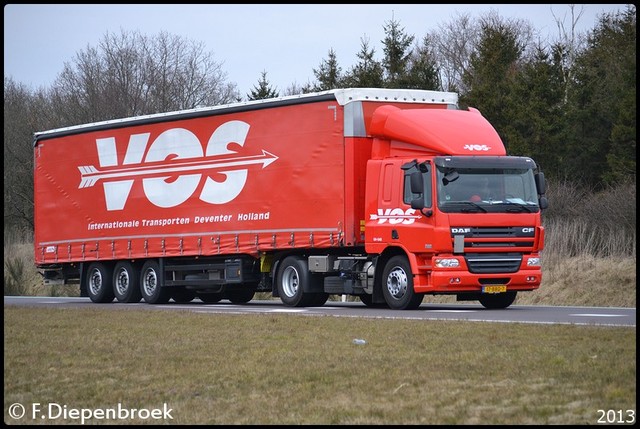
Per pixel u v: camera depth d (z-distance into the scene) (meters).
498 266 30.14
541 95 62.72
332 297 44.94
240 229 36.03
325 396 14.55
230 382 15.96
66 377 17.19
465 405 13.51
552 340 18.86
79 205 42.97
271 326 23.67
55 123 78.81
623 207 43.62
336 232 32.50
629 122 56.69
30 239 71.38
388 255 31.97
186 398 14.97
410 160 30.59
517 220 30.28
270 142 34.94
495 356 17.09
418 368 16.28
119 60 83.06
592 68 67.69
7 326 25.89
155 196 39.59
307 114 33.59
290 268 34.88
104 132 41.94
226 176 36.69
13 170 74.81
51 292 57.56
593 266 40.78
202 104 84.62
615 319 24.75
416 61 70.62
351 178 32.19
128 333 23.33
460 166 30.03
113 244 41.44
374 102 32.66
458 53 97.44
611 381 14.42
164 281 39.75
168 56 84.38
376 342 19.77
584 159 61.12
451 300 41.34
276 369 16.88
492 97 63.25
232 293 41.69
